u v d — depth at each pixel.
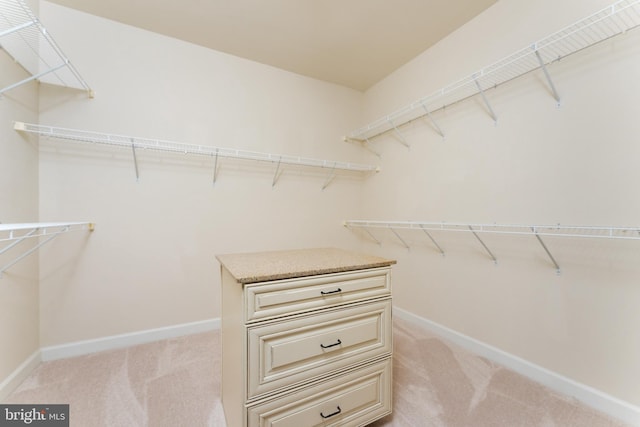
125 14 2.05
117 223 2.14
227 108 2.54
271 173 2.75
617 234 1.41
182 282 2.37
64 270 1.98
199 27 2.20
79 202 2.02
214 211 2.50
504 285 1.91
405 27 2.19
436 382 1.71
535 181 1.74
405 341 2.26
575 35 1.51
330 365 1.21
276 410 1.09
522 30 1.77
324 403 1.20
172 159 2.33
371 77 2.97
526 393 1.60
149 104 2.24
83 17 2.03
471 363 1.93
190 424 1.36
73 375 1.75
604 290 1.47
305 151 2.94
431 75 2.43
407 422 1.38
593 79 1.49
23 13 1.51
